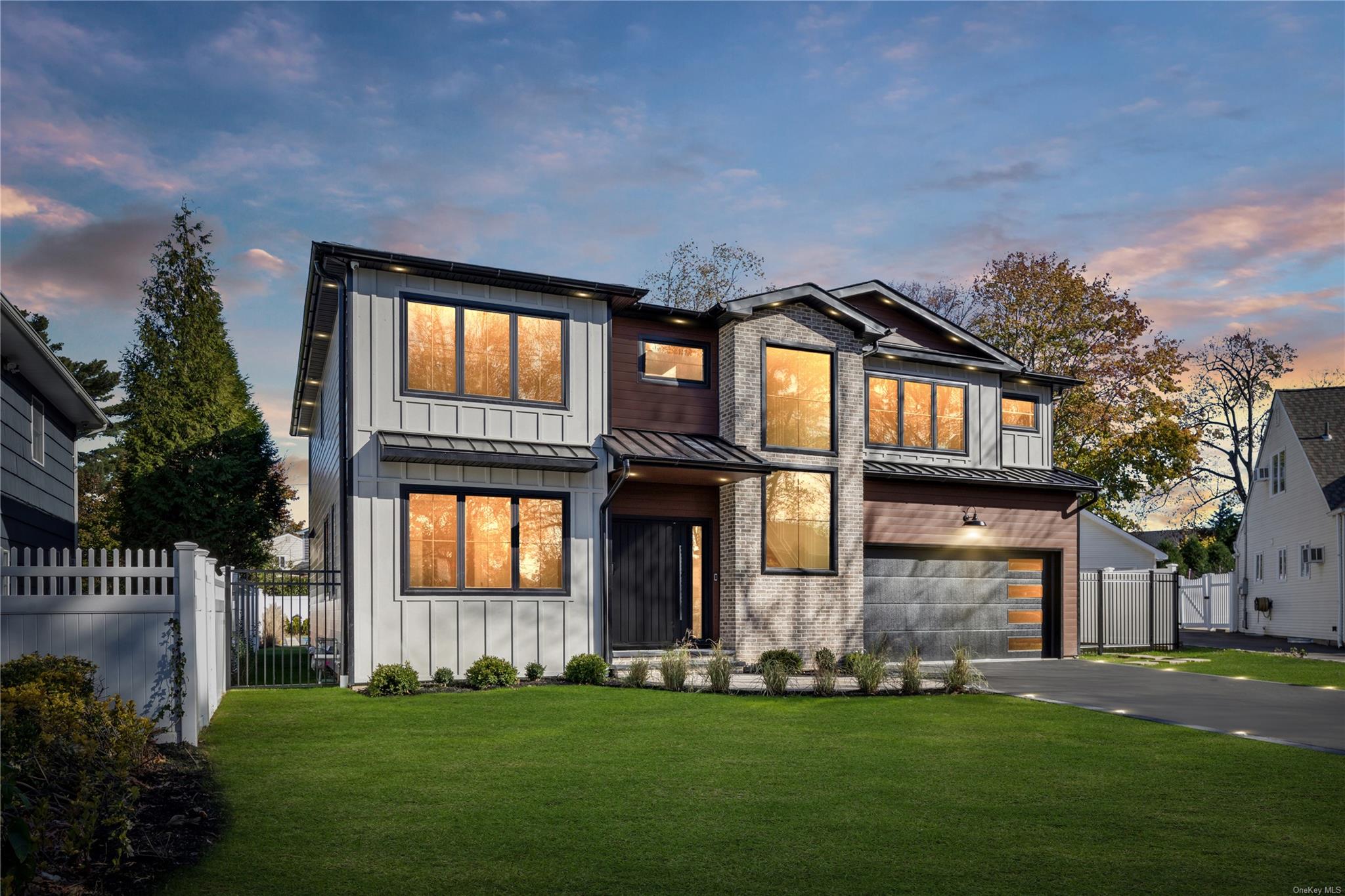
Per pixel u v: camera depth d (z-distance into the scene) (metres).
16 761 6.39
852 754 10.11
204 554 10.83
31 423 15.48
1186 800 8.20
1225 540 52.72
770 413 20.02
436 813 7.56
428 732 11.14
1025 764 9.66
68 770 6.64
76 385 15.83
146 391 27.08
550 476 17.39
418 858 6.42
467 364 16.97
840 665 19.94
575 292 17.77
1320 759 9.99
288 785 8.38
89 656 9.48
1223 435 52.66
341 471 16.31
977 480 22.41
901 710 13.46
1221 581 40.47
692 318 19.50
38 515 16.03
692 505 19.52
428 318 16.72
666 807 7.85
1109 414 37.81
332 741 10.48
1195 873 6.28
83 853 5.93
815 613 19.86
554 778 8.84
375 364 16.16
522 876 6.10
